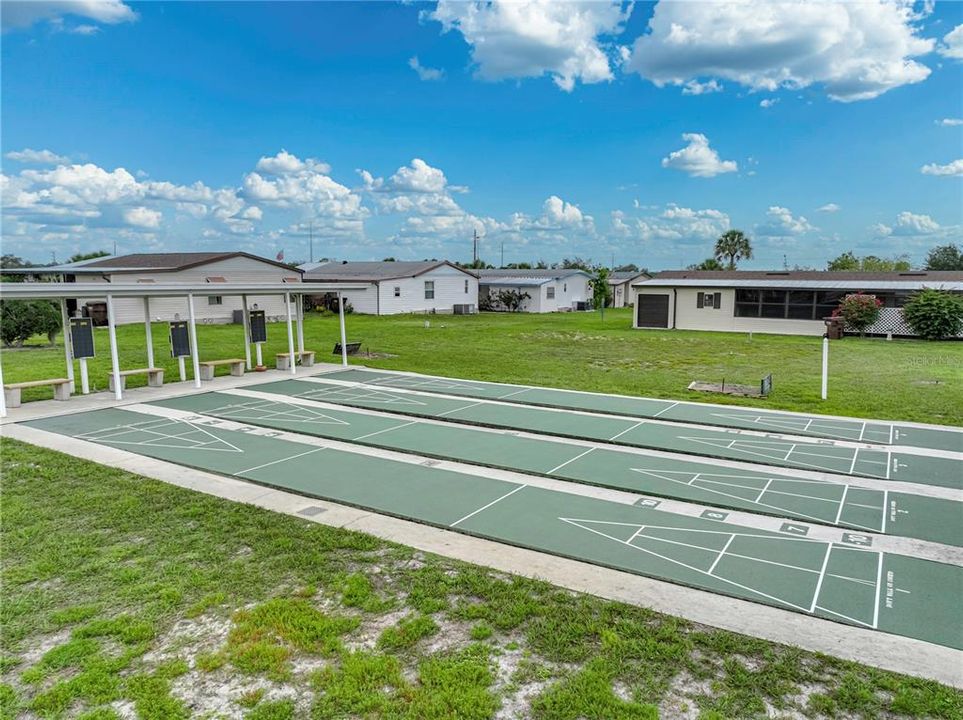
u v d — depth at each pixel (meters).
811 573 5.38
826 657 4.14
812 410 11.88
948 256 56.03
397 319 36.12
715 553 5.78
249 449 9.19
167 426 10.59
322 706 3.68
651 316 31.08
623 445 9.46
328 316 37.38
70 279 29.53
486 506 6.95
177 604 4.80
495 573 5.34
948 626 4.55
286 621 4.54
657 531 6.29
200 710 3.66
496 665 4.06
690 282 30.25
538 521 6.52
